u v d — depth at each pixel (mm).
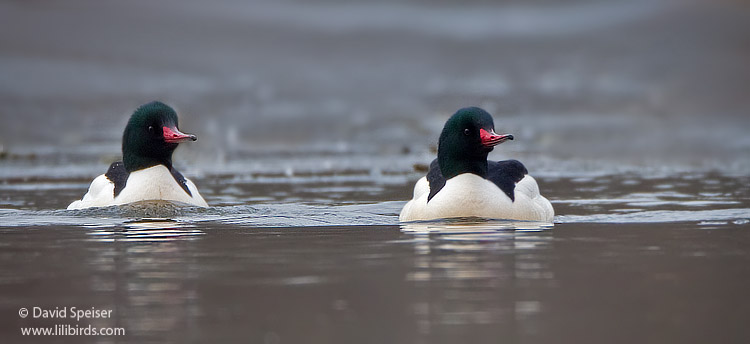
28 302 7555
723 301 7453
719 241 10203
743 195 15094
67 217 12469
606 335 6582
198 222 12031
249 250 9781
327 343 6422
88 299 7633
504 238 10438
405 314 7105
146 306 7406
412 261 9055
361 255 9414
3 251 9766
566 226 11461
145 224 11820
